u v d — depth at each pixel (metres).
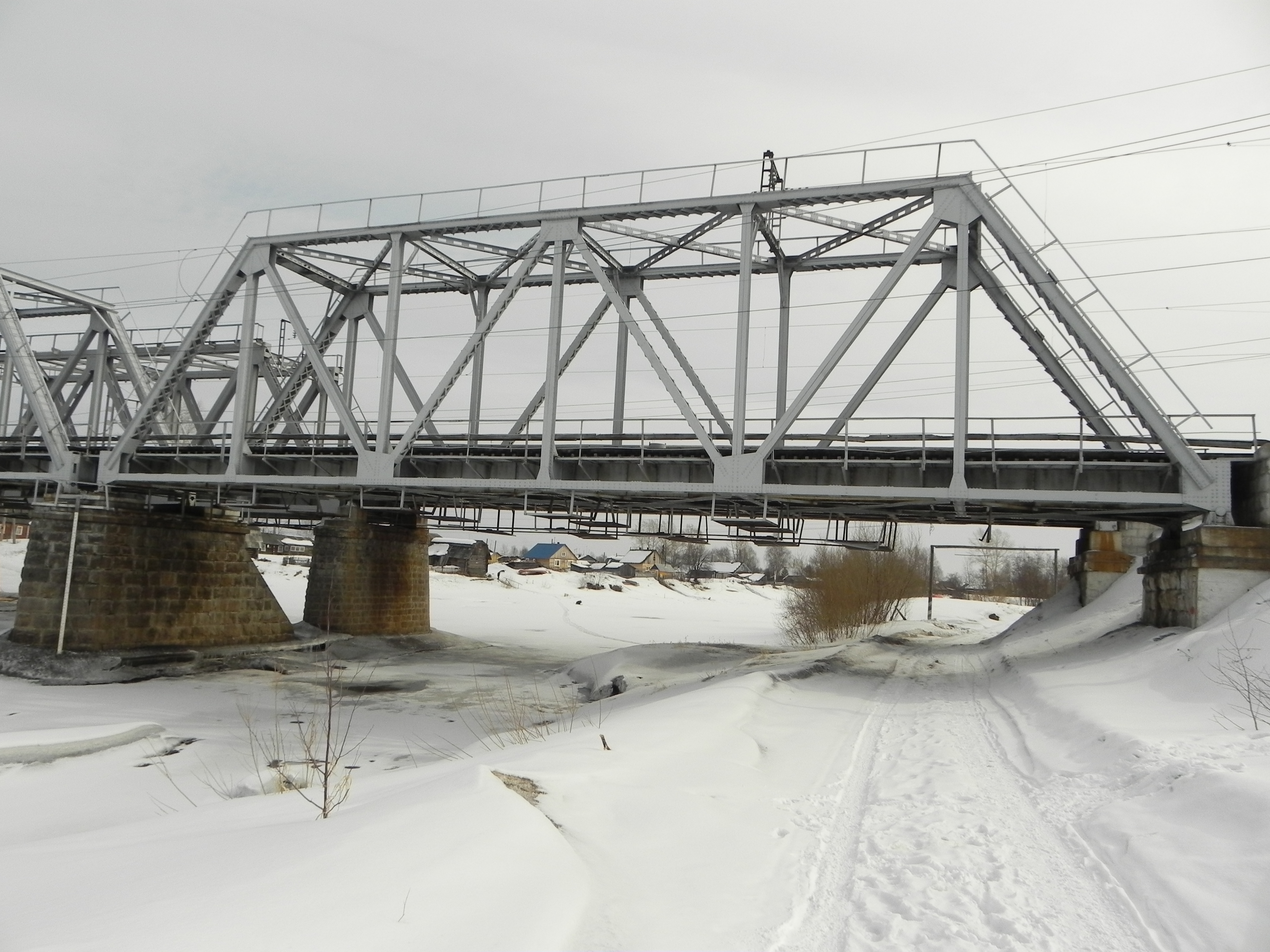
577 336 29.53
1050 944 5.61
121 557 31.69
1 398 37.44
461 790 7.72
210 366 45.22
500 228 26.66
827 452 23.39
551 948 5.17
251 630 36.34
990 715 16.55
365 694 28.80
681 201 24.44
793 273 28.84
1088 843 7.69
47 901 5.44
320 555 40.81
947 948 5.61
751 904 6.51
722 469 23.17
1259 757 8.84
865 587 50.91
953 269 25.05
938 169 22.61
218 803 10.51
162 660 31.75
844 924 6.11
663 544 166.75
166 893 5.33
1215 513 20.20
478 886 5.68
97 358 38.72
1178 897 6.07
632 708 18.53
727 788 9.95
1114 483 21.64
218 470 30.91
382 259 31.42
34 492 35.25
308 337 28.27
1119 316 20.97
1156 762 9.27
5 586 61.09
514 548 164.88
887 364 24.19
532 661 39.09
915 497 21.84
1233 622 16.66
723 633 62.69
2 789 16.00
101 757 18.56
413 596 44.62
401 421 30.59
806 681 22.02
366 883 5.40
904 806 9.30
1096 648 23.23
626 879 6.82
